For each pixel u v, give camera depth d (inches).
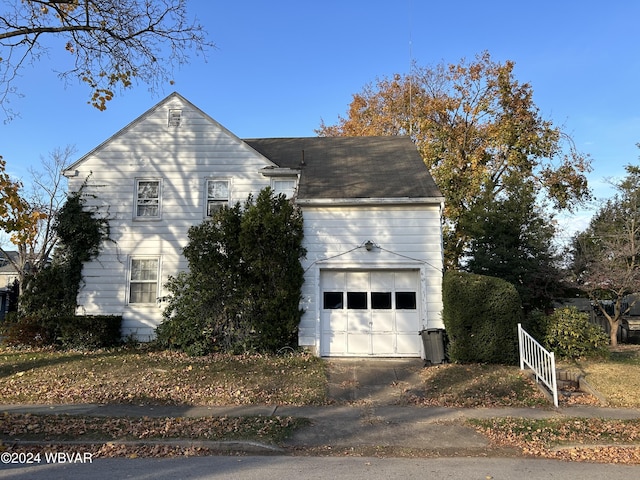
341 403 368.5
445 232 991.6
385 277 554.3
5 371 446.9
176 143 642.2
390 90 1222.3
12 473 220.4
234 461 242.7
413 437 287.9
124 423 299.9
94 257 619.8
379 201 547.8
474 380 420.8
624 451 259.4
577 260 792.9
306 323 540.7
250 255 525.3
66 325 567.5
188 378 422.9
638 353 582.9
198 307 530.6
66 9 428.1
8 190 327.9
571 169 989.8
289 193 638.5
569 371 435.8
